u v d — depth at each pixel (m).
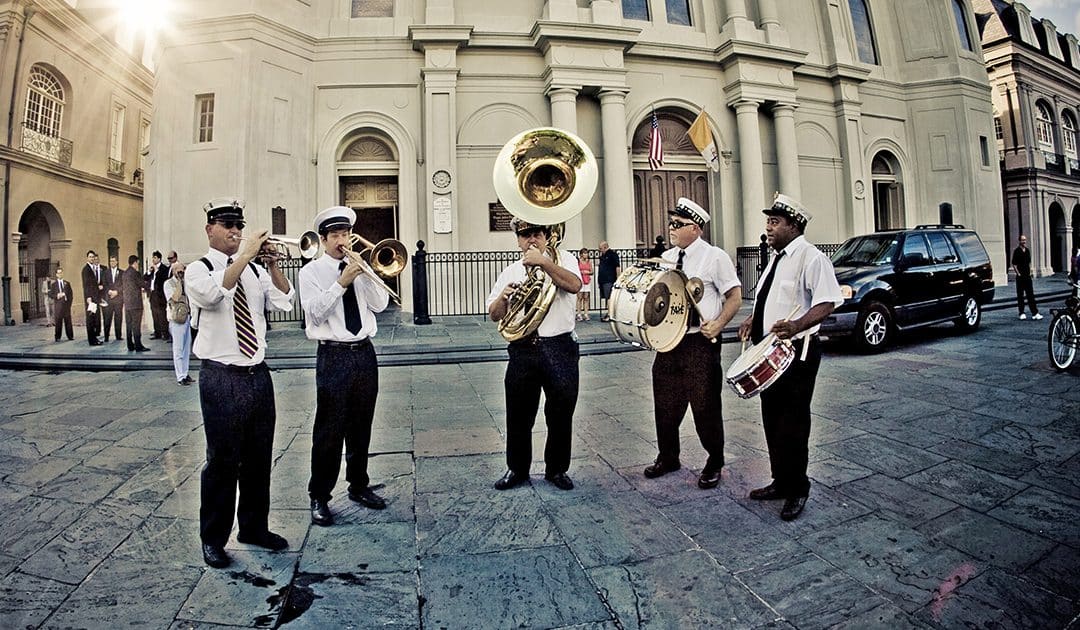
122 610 2.41
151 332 12.09
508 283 3.71
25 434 5.01
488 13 14.17
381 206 14.09
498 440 4.70
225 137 12.18
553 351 3.56
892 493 3.48
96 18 17.64
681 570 2.66
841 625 2.24
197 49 12.38
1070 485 3.53
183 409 5.88
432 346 9.00
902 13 18.94
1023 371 6.58
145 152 14.44
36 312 16.64
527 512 3.32
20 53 15.25
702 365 3.64
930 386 6.09
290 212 12.84
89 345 10.26
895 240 8.97
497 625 2.28
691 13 15.90
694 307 3.64
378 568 2.73
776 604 2.39
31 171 15.81
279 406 5.95
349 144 13.83
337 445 3.28
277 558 2.85
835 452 4.20
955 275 9.29
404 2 13.73
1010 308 13.13
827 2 17.47
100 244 18.56
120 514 3.39
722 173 15.68
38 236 17.03
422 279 11.77
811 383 3.21
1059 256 27.27
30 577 2.68
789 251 3.40
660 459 3.87
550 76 13.62
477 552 2.87
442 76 13.24
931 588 2.48
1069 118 28.19
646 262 3.85
